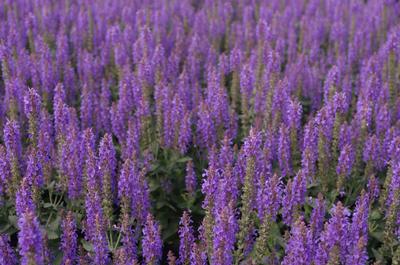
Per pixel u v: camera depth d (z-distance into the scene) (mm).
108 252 11164
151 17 25141
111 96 18891
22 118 15672
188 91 16875
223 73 17984
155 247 10117
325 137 13281
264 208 10711
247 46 22297
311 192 13523
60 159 12539
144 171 12086
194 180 13664
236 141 16375
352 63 22078
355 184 14023
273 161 14297
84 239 11727
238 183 12594
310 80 18812
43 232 10750
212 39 24281
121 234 11703
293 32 23094
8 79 17000
